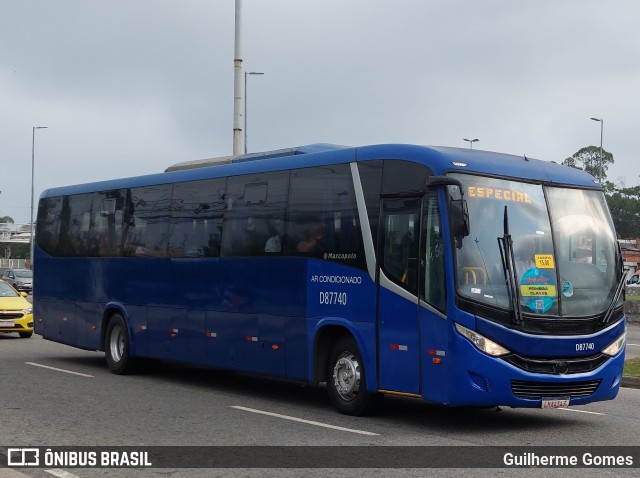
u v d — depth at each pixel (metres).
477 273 10.17
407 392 10.60
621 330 10.91
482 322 9.99
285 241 12.72
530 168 11.03
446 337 10.10
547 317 10.28
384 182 11.20
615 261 11.16
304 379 12.20
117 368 16.62
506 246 10.35
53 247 19.02
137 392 14.01
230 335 13.77
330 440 9.82
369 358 11.16
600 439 10.09
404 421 11.25
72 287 18.23
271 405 12.65
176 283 15.16
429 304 10.35
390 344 10.86
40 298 19.38
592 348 10.50
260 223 13.29
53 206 19.23
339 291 11.66
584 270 10.82
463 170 10.52
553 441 9.92
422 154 10.75
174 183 15.52
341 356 11.74
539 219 10.75
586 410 12.58
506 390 9.99
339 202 11.85
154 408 12.24
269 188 13.20
